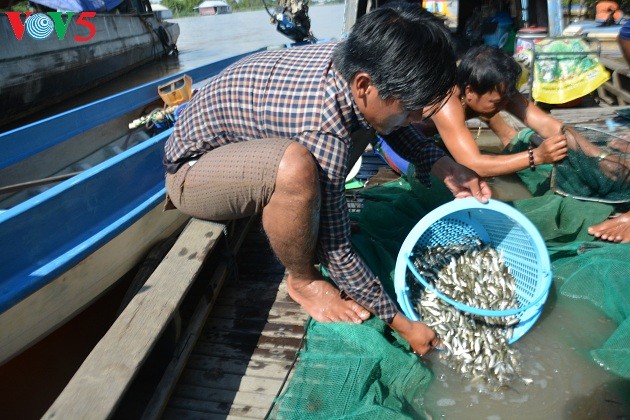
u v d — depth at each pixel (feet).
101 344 5.95
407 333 6.84
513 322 7.25
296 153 6.14
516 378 6.78
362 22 5.68
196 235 8.00
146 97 17.22
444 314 7.33
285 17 28.17
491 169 8.96
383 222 9.80
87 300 9.06
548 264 7.11
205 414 6.72
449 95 5.96
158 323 6.28
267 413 6.44
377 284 6.77
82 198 8.71
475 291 7.57
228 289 9.20
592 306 7.96
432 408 6.48
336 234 6.68
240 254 10.27
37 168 13.25
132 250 9.88
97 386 5.35
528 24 21.66
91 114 14.83
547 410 6.34
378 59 5.50
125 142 16.24
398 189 11.58
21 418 8.63
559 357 7.07
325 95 6.22
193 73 19.07
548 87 17.30
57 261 8.05
